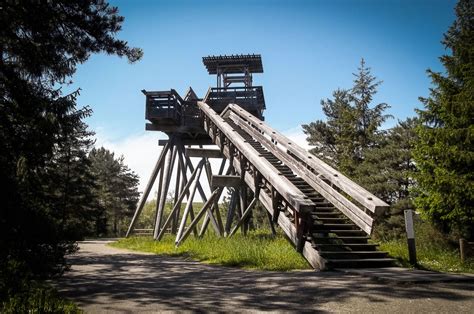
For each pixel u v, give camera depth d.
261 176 12.71
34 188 7.00
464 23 15.46
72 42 9.73
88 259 12.00
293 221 10.12
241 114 17.19
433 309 4.62
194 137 21.62
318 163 11.02
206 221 19.22
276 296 5.54
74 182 29.23
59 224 6.73
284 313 4.61
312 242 8.89
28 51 8.24
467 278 6.37
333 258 8.42
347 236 9.39
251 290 6.06
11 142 6.92
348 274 7.38
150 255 13.54
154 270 9.01
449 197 12.75
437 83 13.99
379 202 8.05
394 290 5.71
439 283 6.19
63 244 6.71
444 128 13.37
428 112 14.79
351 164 25.73
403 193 23.02
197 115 20.45
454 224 13.20
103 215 43.91
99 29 9.87
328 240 9.37
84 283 7.06
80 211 30.33
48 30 8.73
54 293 5.44
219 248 11.77
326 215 10.21
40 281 6.43
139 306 5.07
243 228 18.22
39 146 7.27
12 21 7.83
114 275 8.20
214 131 17.92
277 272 8.17
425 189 14.70
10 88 7.54
